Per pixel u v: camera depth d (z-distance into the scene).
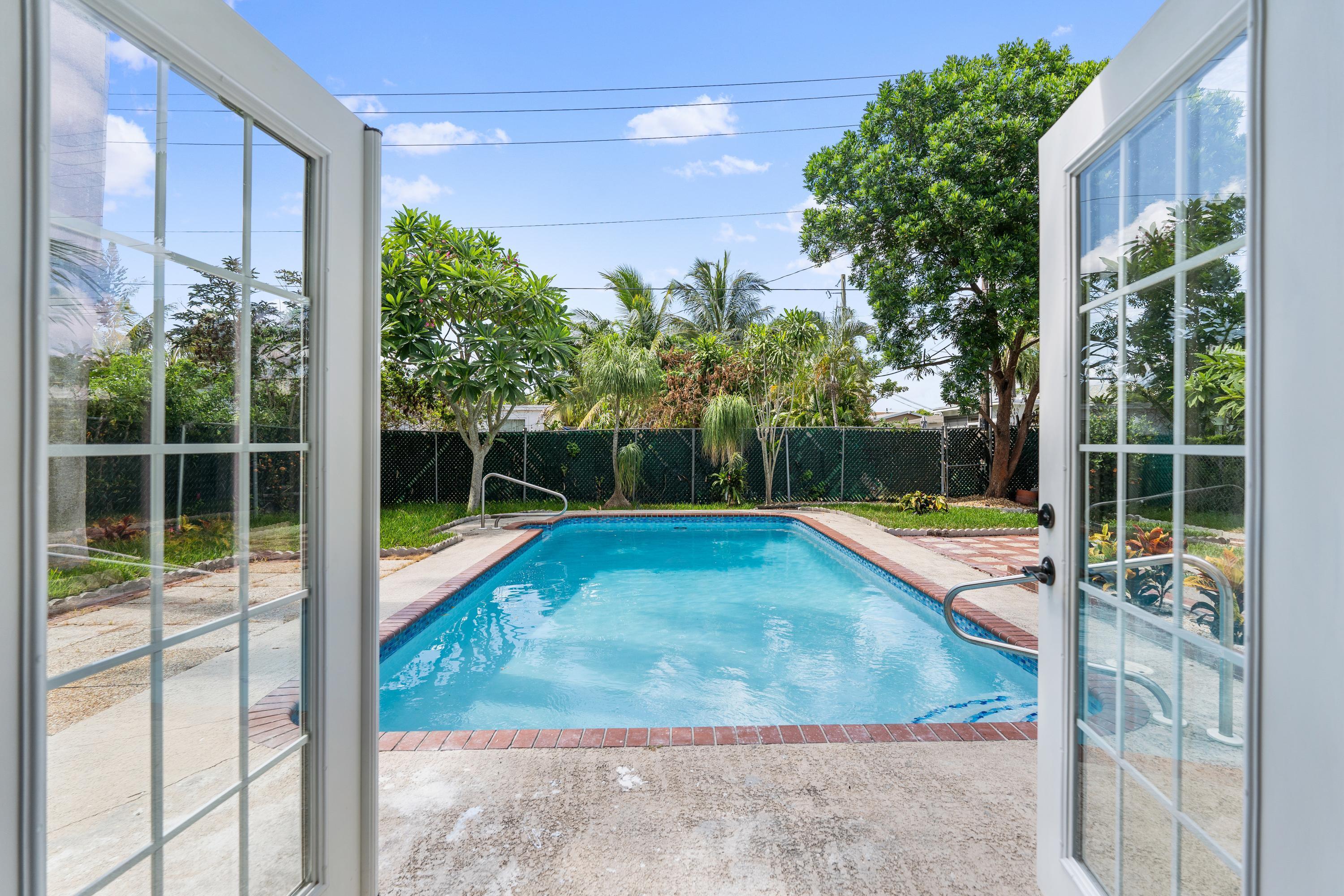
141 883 1.01
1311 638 0.83
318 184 1.41
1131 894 1.35
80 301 0.90
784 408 13.42
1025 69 9.97
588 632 4.89
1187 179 1.15
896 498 12.06
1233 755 1.05
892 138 10.64
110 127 0.94
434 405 11.23
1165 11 1.18
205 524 1.14
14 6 0.79
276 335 1.31
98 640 0.93
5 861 0.78
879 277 10.84
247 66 1.18
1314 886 0.83
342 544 1.49
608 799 2.15
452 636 4.80
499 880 1.74
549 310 9.64
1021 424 11.81
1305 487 0.84
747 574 6.84
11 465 0.78
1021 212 9.61
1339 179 0.78
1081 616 1.54
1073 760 1.55
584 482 11.87
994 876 1.76
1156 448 1.26
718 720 3.36
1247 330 0.95
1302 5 0.84
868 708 3.50
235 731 1.21
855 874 1.76
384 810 2.08
